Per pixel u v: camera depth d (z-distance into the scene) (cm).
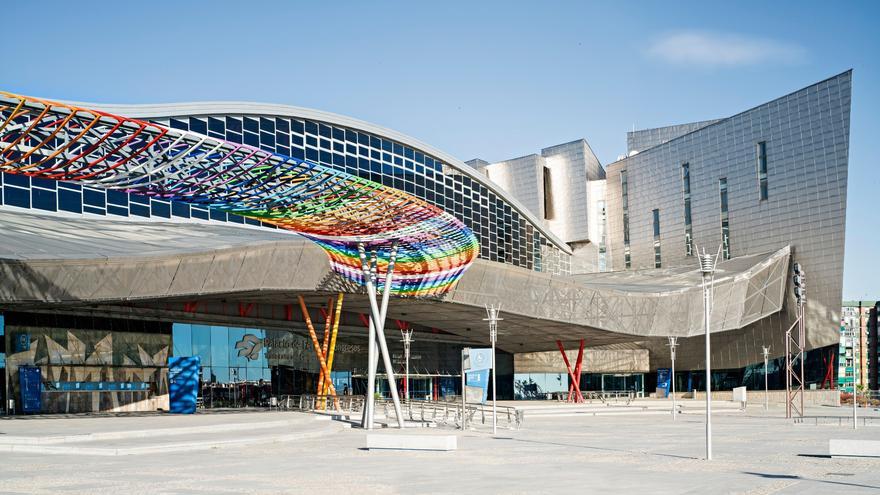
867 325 16800
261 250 4241
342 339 6269
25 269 3925
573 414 5994
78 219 5091
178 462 2369
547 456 2612
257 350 5653
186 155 2383
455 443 2769
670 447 3009
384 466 2277
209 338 5422
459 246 4144
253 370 5619
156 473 2095
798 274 4925
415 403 5097
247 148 2419
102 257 4088
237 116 5950
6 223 4516
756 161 8850
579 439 3428
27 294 3947
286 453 2661
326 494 1727
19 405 4541
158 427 3341
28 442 2742
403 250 4031
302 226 3325
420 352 6875
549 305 5728
